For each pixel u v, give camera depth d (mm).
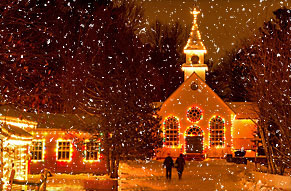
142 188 23297
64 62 41156
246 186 23797
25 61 17562
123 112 29219
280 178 22141
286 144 24031
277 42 25969
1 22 16375
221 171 34500
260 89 25078
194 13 55750
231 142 48031
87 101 40312
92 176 29562
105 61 46312
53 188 22922
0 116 17766
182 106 48844
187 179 28375
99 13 49062
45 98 16344
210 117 48500
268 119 25078
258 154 48250
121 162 38000
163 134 48438
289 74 24438
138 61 52281
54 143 32750
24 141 20156
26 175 20906
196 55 54375
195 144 48469
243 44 28047
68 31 44469
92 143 31531
